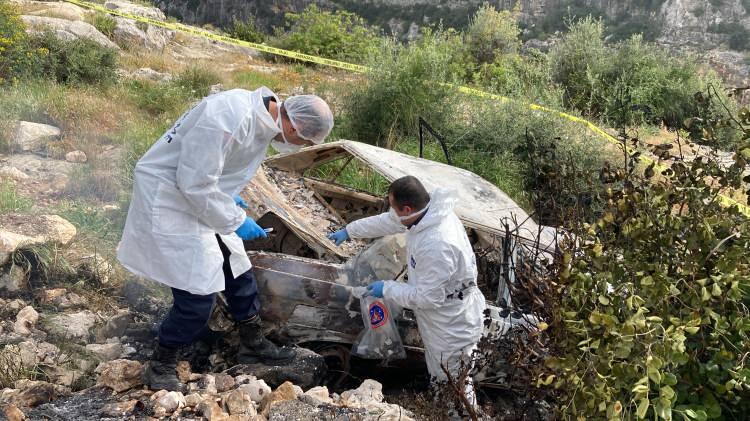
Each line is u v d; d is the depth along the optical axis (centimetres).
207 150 321
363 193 585
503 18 1878
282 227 493
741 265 304
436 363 412
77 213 544
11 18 1004
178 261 335
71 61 1028
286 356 403
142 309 458
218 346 419
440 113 955
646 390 250
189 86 1166
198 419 322
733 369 280
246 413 329
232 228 343
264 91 346
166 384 350
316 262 425
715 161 348
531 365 346
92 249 496
